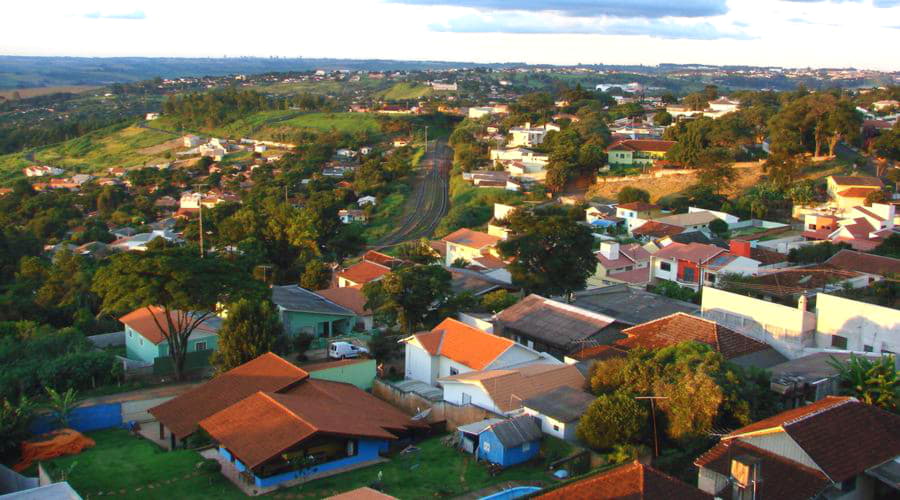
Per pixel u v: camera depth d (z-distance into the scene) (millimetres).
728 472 22891
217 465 28062
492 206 103375
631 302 49438
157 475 27766
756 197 85938
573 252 51562
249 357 38625
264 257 69812
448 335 39281
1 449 29812
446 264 73250
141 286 38531
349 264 77000
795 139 95750
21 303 57531
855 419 24797
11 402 34938
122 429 34125
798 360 33656
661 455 26812
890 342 34500
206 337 44219
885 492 23578
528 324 43406
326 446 28453
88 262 76750
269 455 26750
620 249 64062
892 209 70375
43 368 37688
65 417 32781
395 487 26359
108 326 54000
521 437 28156
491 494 25203
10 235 89500
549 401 30203
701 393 26734
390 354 43094
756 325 38562
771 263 60781
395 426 30922
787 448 23391
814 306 46875
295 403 30688
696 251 60031
